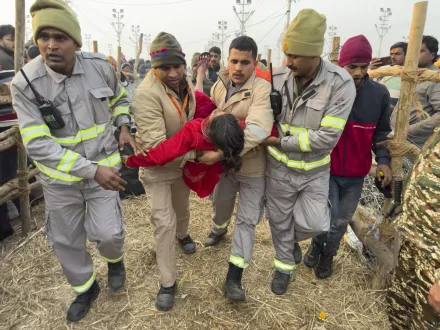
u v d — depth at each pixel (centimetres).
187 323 255
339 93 229
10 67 462
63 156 207
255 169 265
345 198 295
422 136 366
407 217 171
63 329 249
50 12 193
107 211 240
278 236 280
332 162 282
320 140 231
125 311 265
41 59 211
